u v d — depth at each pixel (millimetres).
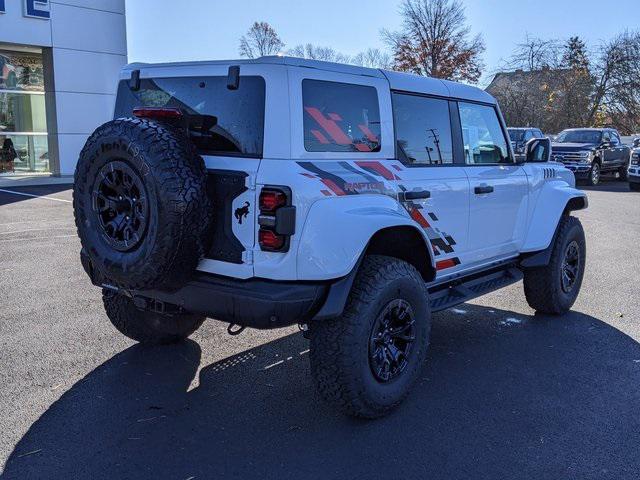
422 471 3182
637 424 3717
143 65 4051
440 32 42312
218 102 3594
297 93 3436
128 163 3246
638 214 13555
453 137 4703
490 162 5160
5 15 19109
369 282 3596
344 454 3346
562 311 5969
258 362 4668
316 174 3406
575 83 35531
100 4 21250
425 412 3871
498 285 5152
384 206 3746
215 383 4270
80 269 7508
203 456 3307
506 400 4047
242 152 3463
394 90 4145
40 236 9742
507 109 36438
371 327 3576
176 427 3625
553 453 3369
